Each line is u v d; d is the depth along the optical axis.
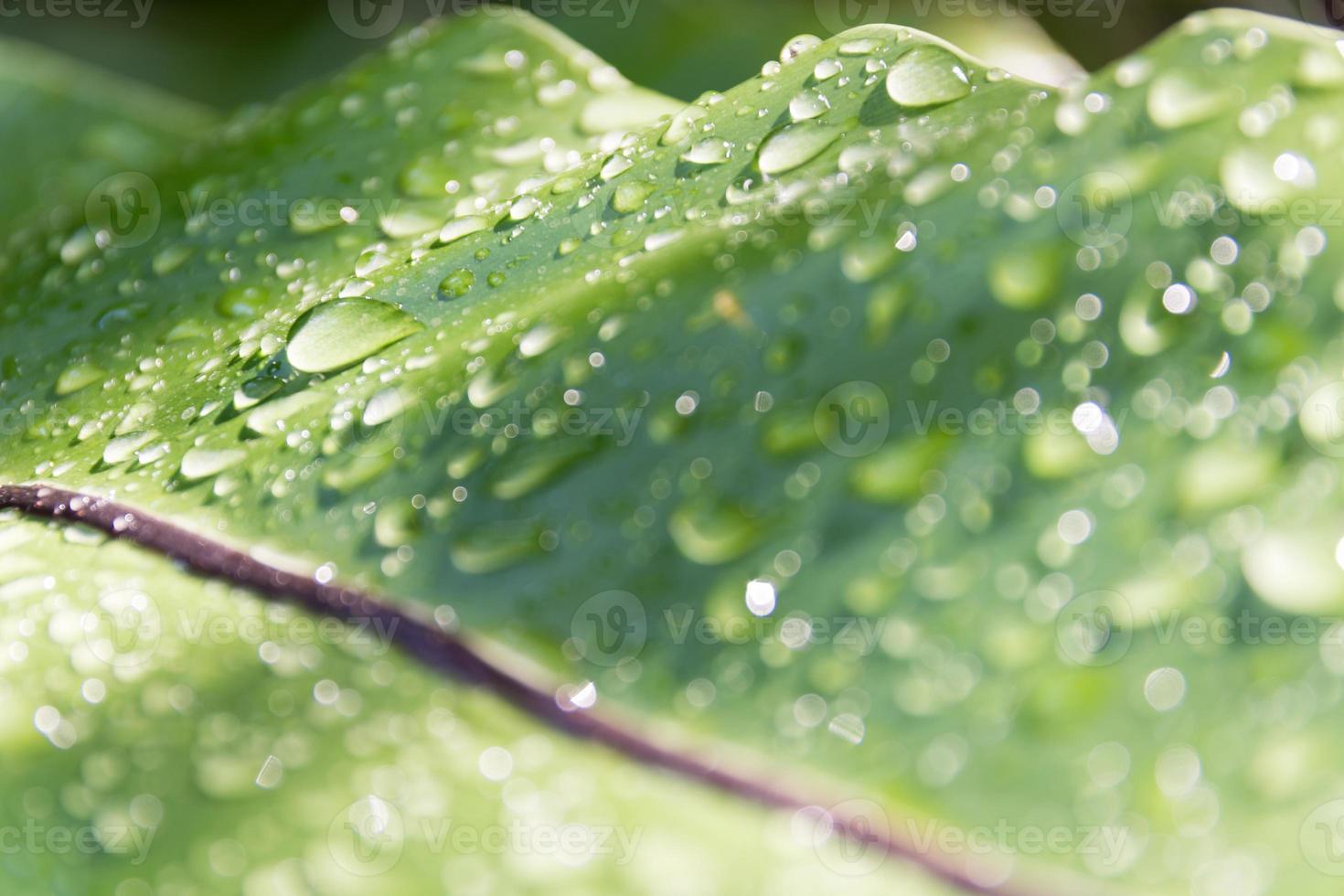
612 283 0.29
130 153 0.35
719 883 0.27
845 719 0.27
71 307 0.31
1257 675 0.27
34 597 0.28
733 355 0.28
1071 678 0.27
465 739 0.27
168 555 0.28
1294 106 0.28
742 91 0.30
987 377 0.27
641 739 0.27
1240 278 0.27
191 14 0.47
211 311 0.30
